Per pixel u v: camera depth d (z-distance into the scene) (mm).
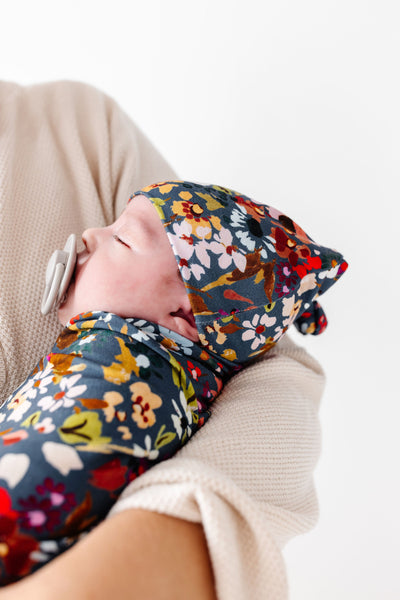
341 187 1226
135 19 1393
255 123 1318
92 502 519
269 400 712
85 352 624
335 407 1289
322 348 1297
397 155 1156
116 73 1456
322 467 1311
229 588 481
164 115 1442
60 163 964
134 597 433
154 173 1066
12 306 777
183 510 492
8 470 493
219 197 779
